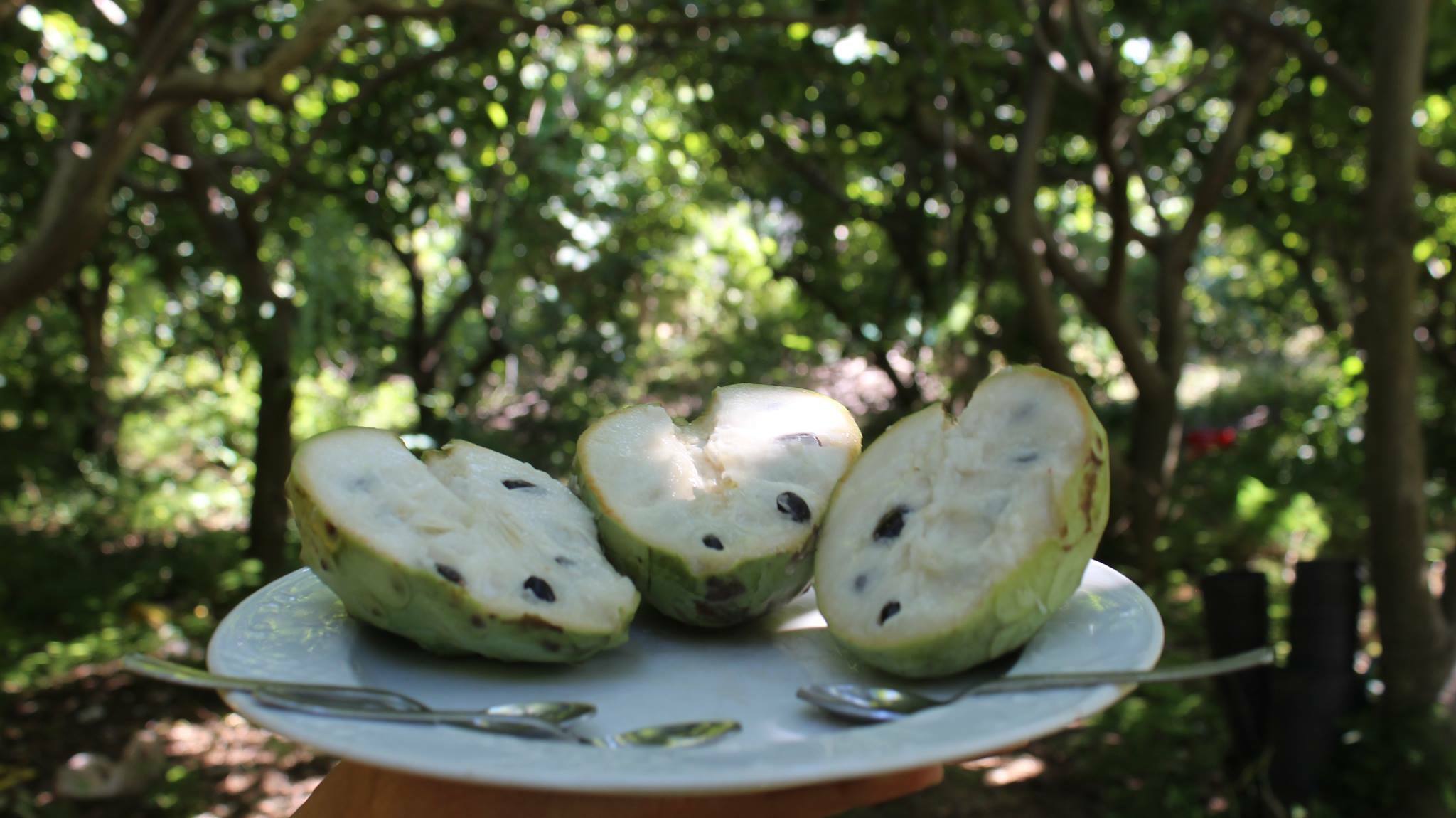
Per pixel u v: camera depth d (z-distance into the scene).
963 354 7.91
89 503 10.95
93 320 12.23
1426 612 4.20
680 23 5.38
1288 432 11.56
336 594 1.55
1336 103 6.59
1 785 4.81
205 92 4.44
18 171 7.53
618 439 1.83
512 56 8.10
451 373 13.16
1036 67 6.44
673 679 1.47
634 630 1.69
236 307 8.85
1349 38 6.29
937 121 7.05
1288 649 5.15
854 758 0.99
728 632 1.68
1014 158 6.52
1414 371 4.17
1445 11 5.50
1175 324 7.45
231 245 7.89
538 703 1.27
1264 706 4.23
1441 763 3.96
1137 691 5.39
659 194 13.70
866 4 5.81
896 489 1.61
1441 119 9.29
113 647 6.60
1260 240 11.86
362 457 1.59
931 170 9.25
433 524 1.51
